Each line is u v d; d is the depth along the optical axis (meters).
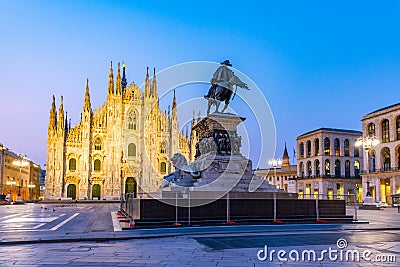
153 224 19.05
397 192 72.12
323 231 18.48
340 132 96.56
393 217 30.38
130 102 91.00
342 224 21.22
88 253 12.14
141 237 15.88
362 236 16.64
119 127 90.50
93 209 45.03
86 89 91.12
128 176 90.00
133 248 13.18
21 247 13.62
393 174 73.12
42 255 11.78
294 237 16.06
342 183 93.31
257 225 19.64
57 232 17.69
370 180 79.06
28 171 138.25
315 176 94.62
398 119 74.69
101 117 92.38
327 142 96.00
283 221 21.11
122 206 35.12
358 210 44.75
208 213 20.36
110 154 89.56
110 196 86.94
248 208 21.09
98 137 91.69
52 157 87.19
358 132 98.38
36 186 153.88
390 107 75.81
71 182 88.44
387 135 77.31
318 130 96.12
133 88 92.62
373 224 21.86
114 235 16.20
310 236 16.45
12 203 71.44
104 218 27.86
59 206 57.16
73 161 89.44
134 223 18.98
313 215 22.44
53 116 89.12
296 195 23.50
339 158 95.31
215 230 18.02
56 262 10.57
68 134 89.81
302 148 105.56
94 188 89.56
